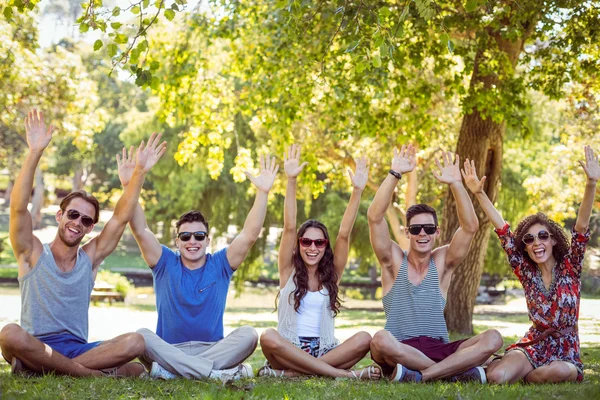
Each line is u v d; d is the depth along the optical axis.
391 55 5.73
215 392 5.23
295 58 14.54
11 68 17.58
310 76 14.54
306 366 6.34
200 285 6.54
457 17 12.14
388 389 5.43
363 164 7.01
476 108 14.01
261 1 15.30
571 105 19.47
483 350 6.06
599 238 34.78
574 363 6.25
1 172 64.19
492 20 11.67
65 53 20.31
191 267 6.64
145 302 28.66
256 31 16.34
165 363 6.10
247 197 28.52
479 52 13.23
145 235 6.56
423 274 6.74
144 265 45.25
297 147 7.05
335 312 6.78
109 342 6.04
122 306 25.47
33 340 5.70
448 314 14.84
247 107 16.47
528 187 22.56
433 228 6.64
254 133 25.53
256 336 6.50
